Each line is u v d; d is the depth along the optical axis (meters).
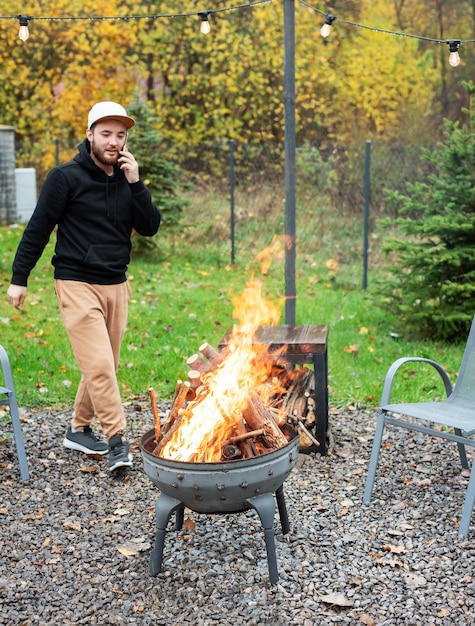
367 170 9.78
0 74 15.59
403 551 3.36
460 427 3.70
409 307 7.07
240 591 3.06
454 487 4.11
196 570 3.23
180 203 11.31
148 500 3.98
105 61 15.71
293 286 5.53
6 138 13.24
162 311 8.26
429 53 15.70
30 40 15.46
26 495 4.04
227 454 3.14
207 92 16.08
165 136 16.00
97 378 4.22
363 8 15.80
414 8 16.19
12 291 4.20
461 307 6.97
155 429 3.45
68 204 4.19
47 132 16.23
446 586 3.06
